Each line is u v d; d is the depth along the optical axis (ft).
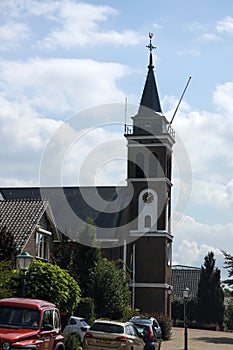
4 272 86.58
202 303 248.73
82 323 105.19
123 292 159.43
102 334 78.28
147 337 100.78
